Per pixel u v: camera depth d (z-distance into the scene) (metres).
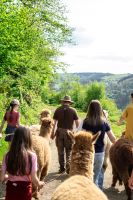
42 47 23.12
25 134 4.99
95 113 6.95
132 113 8.78
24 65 15.88
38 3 25.09
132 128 8.80
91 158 5.32
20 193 4.96
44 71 22.09
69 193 4.35
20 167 4.89
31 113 18.47
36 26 23.39
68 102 10.46
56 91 57.41
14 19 13.02
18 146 4.92
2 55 12.86
